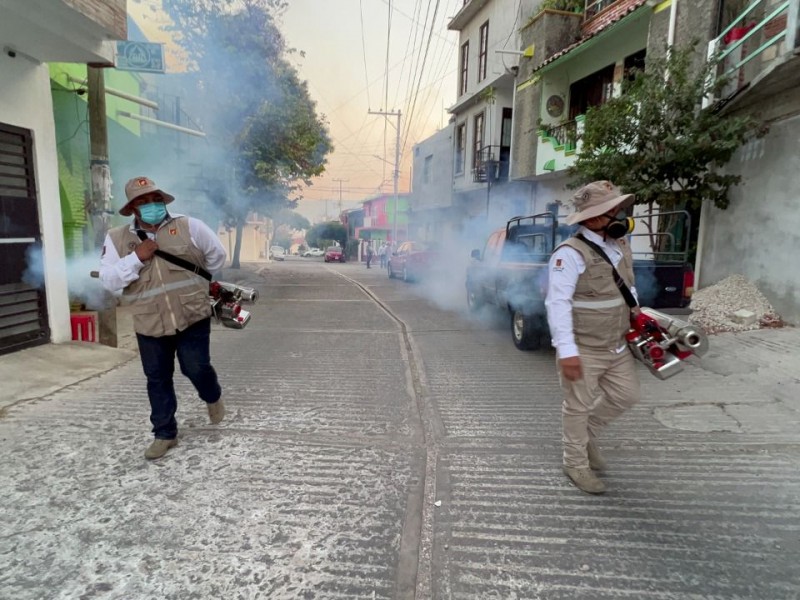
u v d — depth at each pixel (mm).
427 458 3340
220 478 3018
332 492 2885
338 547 2396
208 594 2078
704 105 7605
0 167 5082
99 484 2922
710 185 7734
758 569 2254
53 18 4602
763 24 6457
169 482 2957
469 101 18453
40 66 5543
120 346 6438
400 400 4488
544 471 3168
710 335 6520
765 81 6289
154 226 3129
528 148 14016
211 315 3533
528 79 14023
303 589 2119
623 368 2846
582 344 2766
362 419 4012
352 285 16141
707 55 8008
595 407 2988
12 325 5242
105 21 4891
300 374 5312
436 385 4980
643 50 11109
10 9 4180
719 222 8055
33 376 4770
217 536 2459
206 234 3221
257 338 7230
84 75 8547
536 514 2688
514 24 15227
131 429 3695
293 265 32344
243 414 4074
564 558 2332
